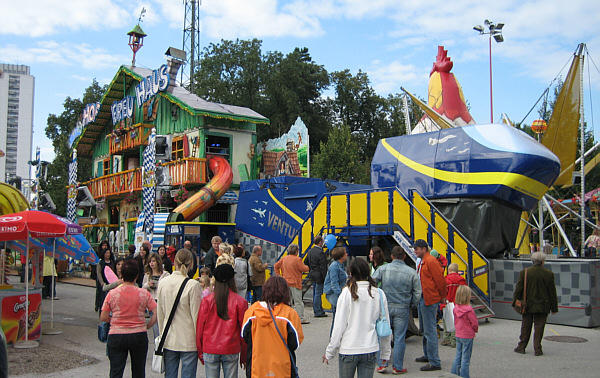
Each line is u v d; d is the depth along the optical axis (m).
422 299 7.79
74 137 35.44
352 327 5.61
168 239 19.55
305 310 13.76
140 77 28.70
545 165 12.58
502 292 12.23
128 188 28.88
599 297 11.45
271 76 39.72
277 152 27.17
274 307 5.13
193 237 18.88
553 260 12.76
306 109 44.16
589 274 11.12
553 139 19.33
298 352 8.99
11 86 195.25
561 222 27.36
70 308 15.02
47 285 17.31
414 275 7.49
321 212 14.45
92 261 13.14
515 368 7.82
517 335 10.21
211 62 38.59
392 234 12.66
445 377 7.01
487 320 11.66
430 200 13.36
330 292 9.40
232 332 5.57
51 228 9.70
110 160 33.22
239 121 26.56
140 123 28.34
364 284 5.73
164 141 26.83
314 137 43.91
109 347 6.00
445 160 13.24
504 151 12.48
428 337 7.68
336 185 16.94
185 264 6.12
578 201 24.78
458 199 12.95
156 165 26.27
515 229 13.31
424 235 12.10
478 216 12.63
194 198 22.56
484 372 7.60
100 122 33.84
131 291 6.09
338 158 34.84
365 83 49.31
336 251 9.53
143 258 12.41
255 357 5.02
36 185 26.23
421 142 13.93
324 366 8.07
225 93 37.41
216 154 25.75
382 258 9.14
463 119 18.44
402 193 12.66
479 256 11.64
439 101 18.73
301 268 11.85
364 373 5.60
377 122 49.78
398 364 7.39
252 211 19.17
